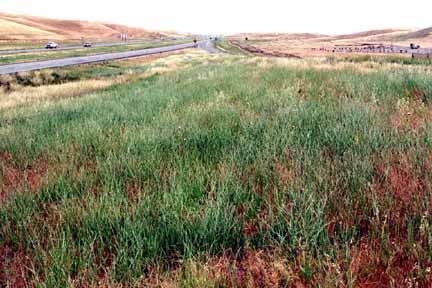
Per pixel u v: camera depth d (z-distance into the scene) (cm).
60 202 318
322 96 710
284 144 420
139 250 223
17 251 247
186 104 762
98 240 243
